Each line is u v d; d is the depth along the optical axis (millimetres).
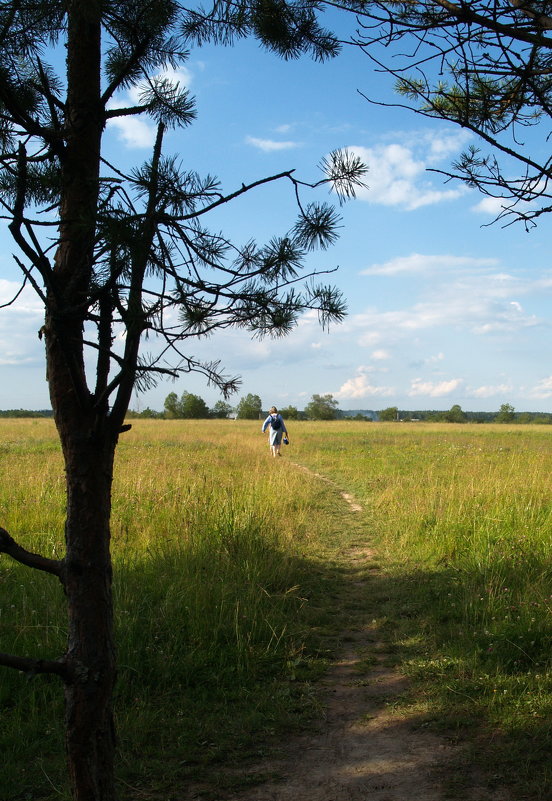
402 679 4457
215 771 3383
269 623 5227
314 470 17266
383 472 15789
